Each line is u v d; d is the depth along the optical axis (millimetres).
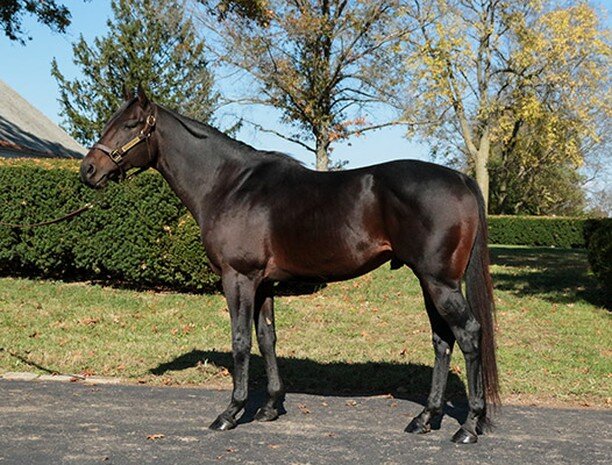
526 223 32500
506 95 28406
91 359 7648
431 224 4613
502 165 40188
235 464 4379
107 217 11219
